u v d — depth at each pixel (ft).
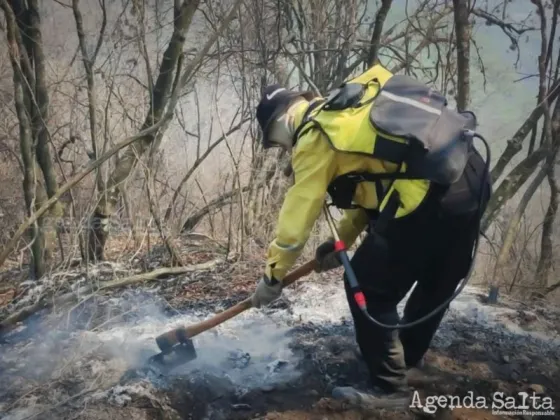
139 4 17.28
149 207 17.39
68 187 13.92
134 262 17.35
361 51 23.90
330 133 9.53
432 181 9.39
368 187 10.06
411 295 11.35
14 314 13.61
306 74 21.74
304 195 9.87
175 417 10.61
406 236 9.73
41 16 18.97
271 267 10.37
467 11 18.74
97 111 17.38
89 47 18.79
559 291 20.07
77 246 16.72
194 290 16.11
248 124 20.27
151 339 12.97
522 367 12.44
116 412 10.32
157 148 18.03
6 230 18.31
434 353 12.69
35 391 10.96
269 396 11.19
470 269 9.71
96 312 14.10
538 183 18.34
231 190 19.60
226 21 16.08
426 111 9.57
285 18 21.31
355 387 11.30
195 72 17.84
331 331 13.47
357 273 10.23
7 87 18.08
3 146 17.89
